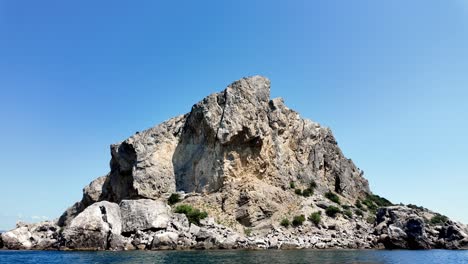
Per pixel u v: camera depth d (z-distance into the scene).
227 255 53.59
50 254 54.78
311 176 107.25
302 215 84.88
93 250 61.75
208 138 94.31
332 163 117.69
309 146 114.56
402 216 79.12
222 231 73.62
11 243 65.69
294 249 67.00
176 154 98.81
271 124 104.25
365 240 75.88
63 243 63.25
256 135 93.19
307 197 97.94
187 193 92.38
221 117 93.88
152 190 92.25
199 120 97.06
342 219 90.50
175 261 46.03
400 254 60.06
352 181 119.62
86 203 111.25
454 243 74.81
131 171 97.25
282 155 102.88
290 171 103.06
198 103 98.62
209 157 92.94
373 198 124.06
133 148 97.31
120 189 101.00
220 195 86.69
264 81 103.69
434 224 102.31
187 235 67.81
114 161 107.94
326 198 102.31
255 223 81.69
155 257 50.34
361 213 98.31
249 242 67.69
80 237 62.91
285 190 95.81
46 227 86.44
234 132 91.00
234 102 94.44
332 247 70.88
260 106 99.06
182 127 102.38
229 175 89.81
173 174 95.94
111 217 67.25
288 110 111.62
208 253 56.56
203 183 91.94
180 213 77.62
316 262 46.03
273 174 96.69
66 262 45.31
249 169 92.31
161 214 71.25
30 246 65.94
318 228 83.12
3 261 46.84
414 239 72.88
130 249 63.22
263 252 59.16
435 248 74.56
